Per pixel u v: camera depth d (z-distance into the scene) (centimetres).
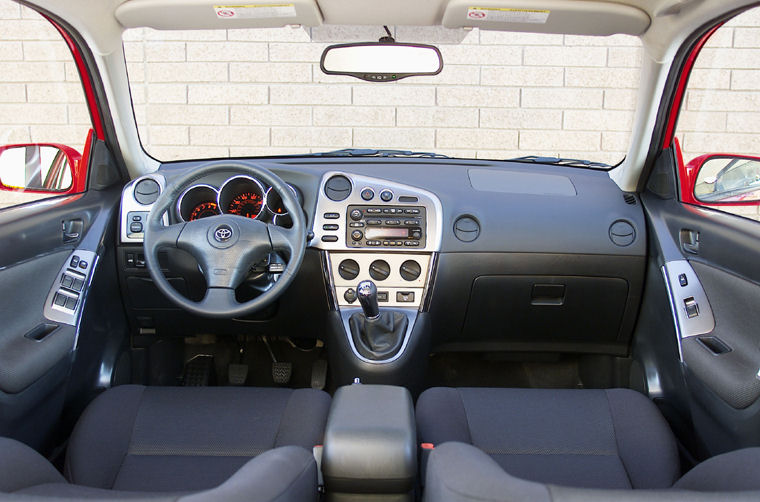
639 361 221
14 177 200
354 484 114
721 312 174
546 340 234
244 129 461
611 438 156
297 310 223
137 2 182
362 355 201
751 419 147
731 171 197
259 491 79
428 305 215
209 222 182
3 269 159
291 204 185
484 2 173
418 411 166
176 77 454
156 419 158
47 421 174
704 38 188
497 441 155
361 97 460
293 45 453
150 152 250
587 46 450
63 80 216
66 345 179
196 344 269
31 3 177
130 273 218
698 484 108
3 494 77
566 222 219
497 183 232
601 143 461
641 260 218
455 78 458
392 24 200
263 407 163
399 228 214
